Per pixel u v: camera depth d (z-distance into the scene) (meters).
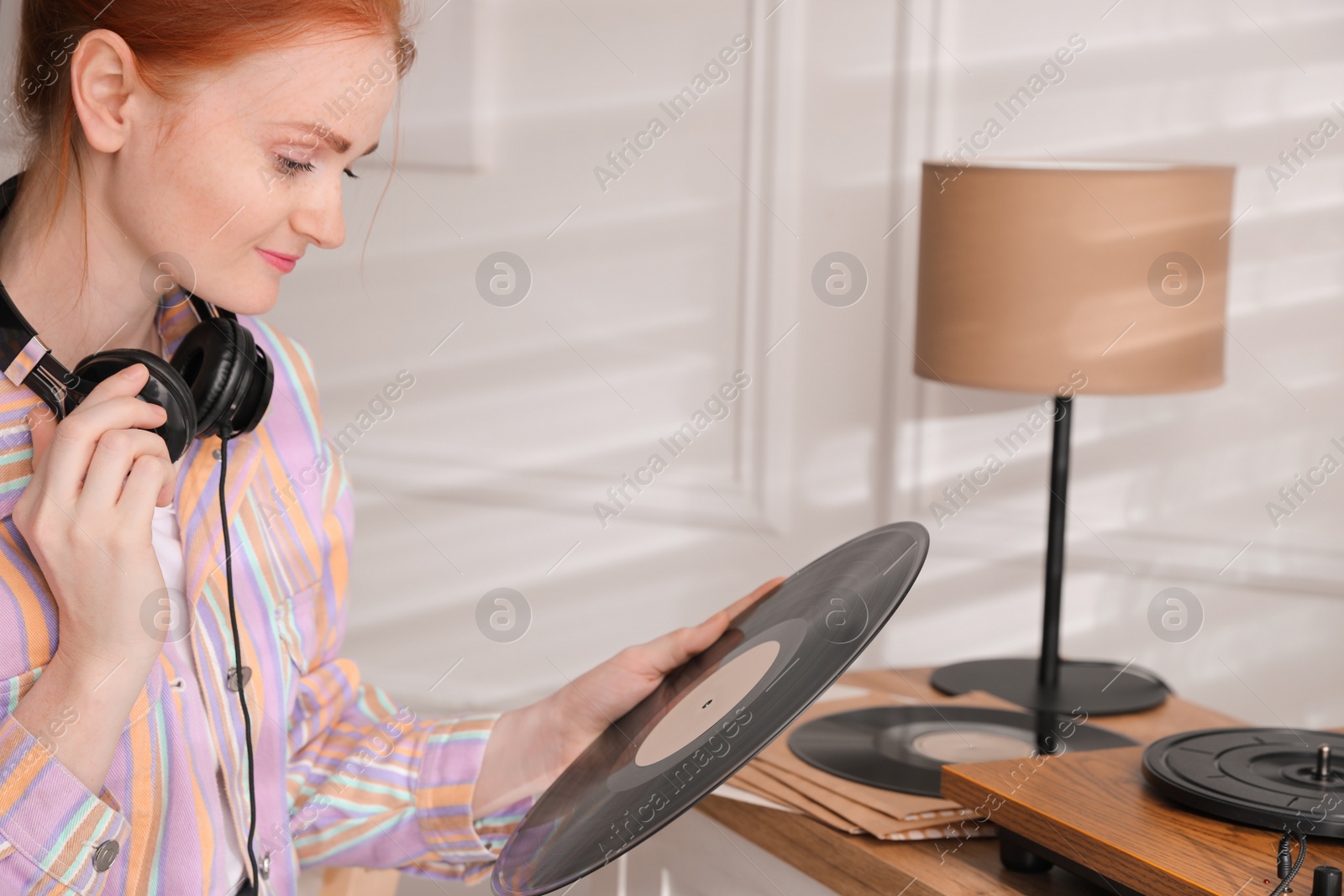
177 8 0.76
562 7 2.05
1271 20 1.71
